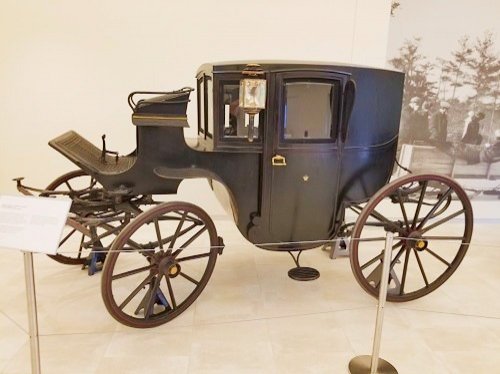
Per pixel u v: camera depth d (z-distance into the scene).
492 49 4.34
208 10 3.87
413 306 2.69
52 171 4.09
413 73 4.31
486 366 2.10
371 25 4.03
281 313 2.54
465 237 2.64
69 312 2.49
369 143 2.49
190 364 2.04
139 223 2.08
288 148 2.29
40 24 3.75
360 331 2.37
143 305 2.37
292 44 4.01
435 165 4.56
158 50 3.92
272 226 2.45
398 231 2.56
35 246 1.52
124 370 1.98
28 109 3.93
